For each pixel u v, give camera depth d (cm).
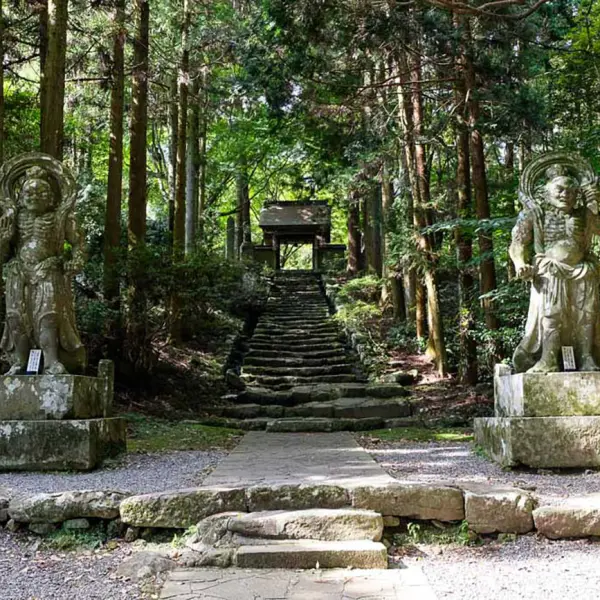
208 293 1004
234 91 1235
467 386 1066
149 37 1338
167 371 1108
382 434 830
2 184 581
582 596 311
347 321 1506
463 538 392
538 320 565
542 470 507
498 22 891
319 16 900
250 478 462
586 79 1007
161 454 634
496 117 978
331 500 401
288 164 2181
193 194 1558
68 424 518
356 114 1205
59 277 577
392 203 1506
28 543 399
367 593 312
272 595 311
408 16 882
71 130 1480
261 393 1103
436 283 1192
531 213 578
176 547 385
